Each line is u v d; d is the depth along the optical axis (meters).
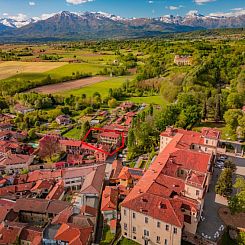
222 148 149.62
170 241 82.56
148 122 172.50
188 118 175.12
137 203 87.44
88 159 158.50
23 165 150.88
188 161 110.75
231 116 164.25
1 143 173.75
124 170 127.81
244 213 97.88
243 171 126.00
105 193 112.94
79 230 90.50
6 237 92.50
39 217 107.75
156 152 153.50
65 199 121.50
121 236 92.81
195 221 84.88
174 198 89.38
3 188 125.19
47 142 165.75
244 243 82.94
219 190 106.62
